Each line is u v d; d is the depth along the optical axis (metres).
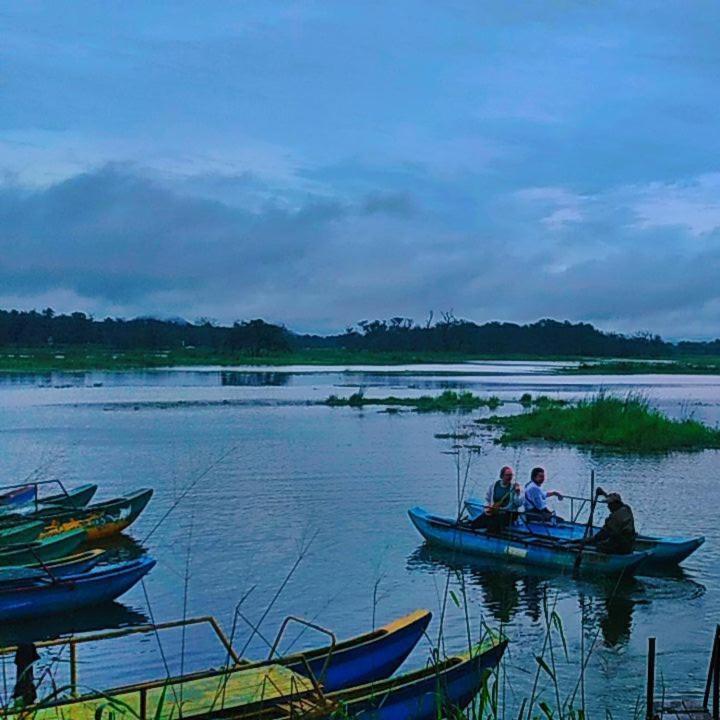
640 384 80.44
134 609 14.05
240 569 16.34
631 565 15.44
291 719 7.42
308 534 19.02
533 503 18.55
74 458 30.41
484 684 8.04
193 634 12.93
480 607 14.23
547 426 37.81
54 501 20.69
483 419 43.56
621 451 33.53
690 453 33.12
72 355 133.00
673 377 98.38
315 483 25.48
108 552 17.66
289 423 41.81
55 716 7.57
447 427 40.25
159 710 6.89
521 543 16.69
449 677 9.00
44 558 15.88
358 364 129.12
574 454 32.38
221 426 40.28
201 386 70.62
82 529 17.16
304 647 12.41
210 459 30.11
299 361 135.62
